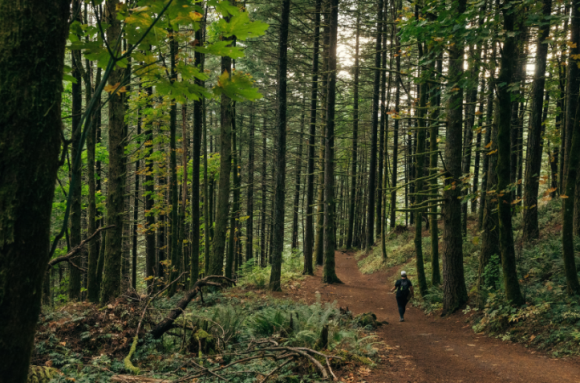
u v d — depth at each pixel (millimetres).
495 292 9125
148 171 13477
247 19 1648
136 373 4520
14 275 1205
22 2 1238
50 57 1292
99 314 5949
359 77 22953
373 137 21844
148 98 10602
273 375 5250
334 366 6012
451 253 10547
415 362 6660
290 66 16984
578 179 11023
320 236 21672
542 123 12227
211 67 15719
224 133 12883
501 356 6758
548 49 10953
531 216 12484
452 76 7820
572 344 6438
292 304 10695
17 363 1243
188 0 1669
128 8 1745
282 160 13711
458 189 10562
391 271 18109
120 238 8727
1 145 1191
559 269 9148
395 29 16625
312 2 16359
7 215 1188
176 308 6203
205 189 14562
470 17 6996
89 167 10477
